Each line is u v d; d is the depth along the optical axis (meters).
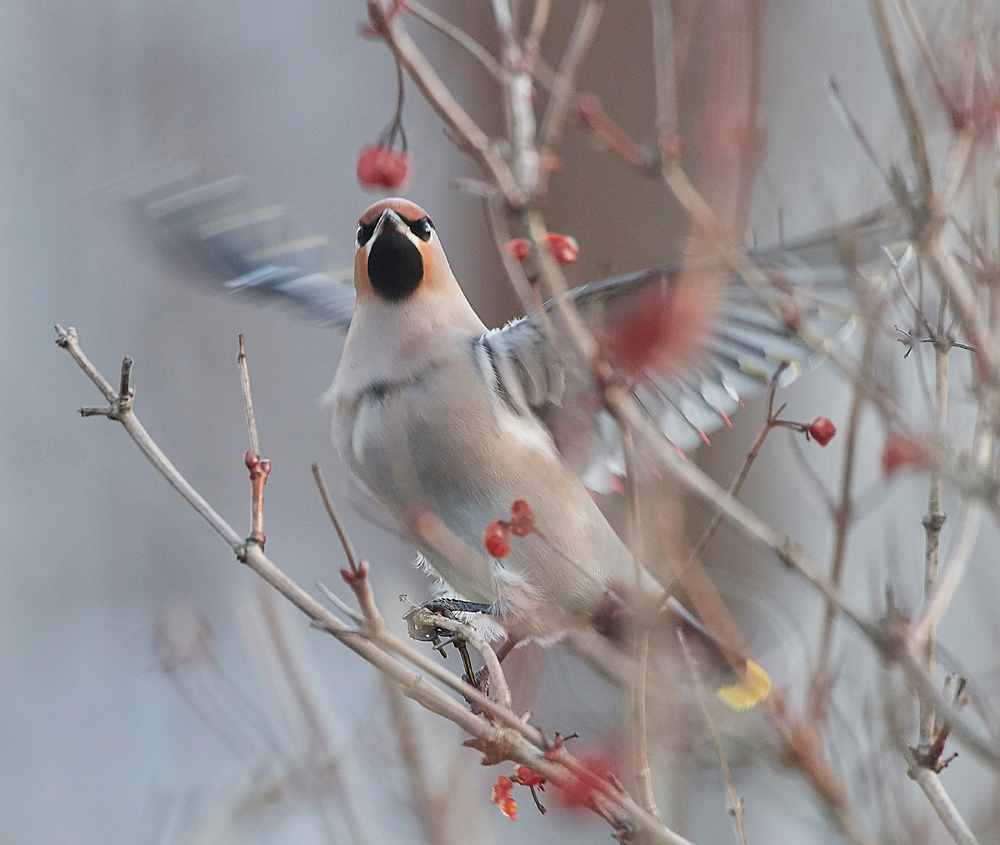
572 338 8.91
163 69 20.77
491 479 10.34
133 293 19.69
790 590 13.04
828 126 12.75
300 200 20.58
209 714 9.77
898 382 8.10
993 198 7.84
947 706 6.65
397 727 8.75
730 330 9.43
